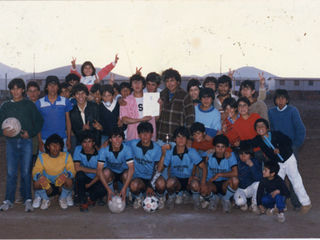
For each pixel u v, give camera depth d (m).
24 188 5.33
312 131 16.39
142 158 5.37
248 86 5.91
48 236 4.09
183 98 5.67
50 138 5.14
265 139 5.19
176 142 5.24
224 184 5.26
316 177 7.39
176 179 5.29
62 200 5.30
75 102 6.32
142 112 5.86
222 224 4.55
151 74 5.75
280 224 4.56
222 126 5.65
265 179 4.92
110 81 8.08
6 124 5.12
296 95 56.28
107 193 5.38
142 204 5.14
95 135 5.69
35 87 6.02
